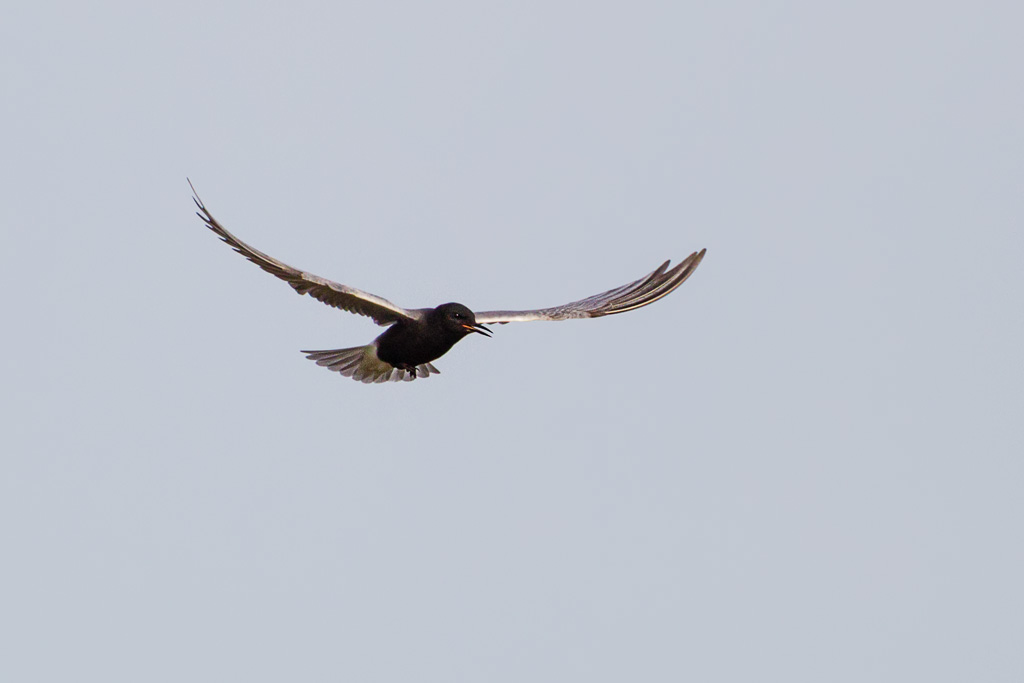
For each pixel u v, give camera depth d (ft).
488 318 63.52
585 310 64.39
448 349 63.98
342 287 54.95
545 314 64.23
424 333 63.36
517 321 63.87
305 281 54.65
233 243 50.60
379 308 58.59
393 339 64.28
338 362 67.10
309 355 67.00
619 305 64.85
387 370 67.46
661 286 65.46
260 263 52.19
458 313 62.95
